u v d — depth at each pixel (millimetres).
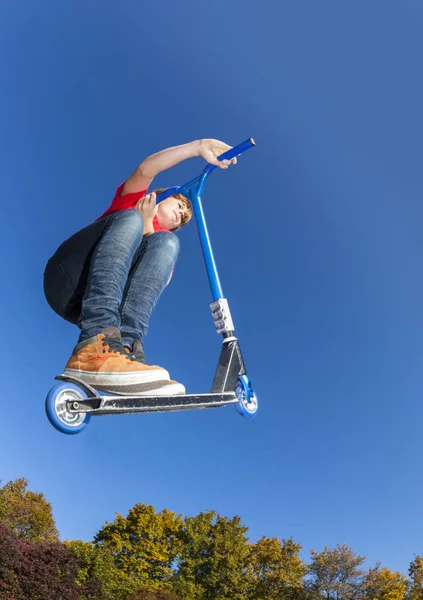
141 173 2342
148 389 2127
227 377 2752
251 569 32156
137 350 2340
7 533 19250
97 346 2092
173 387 2221
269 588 30688
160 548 30141
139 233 2338
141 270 2529
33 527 31000
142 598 24266
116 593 24078
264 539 33188
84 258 2352
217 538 30172
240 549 30109
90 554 23312
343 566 32531
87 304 2178
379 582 32000
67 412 2047
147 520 30547
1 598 17547
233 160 2535
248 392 2965
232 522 31125
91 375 2070
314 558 33531
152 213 2682
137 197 2389
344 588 31594
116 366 2068
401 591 31438
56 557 20203
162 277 2559
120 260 2223
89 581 22031
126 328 2383
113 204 2414
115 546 29438
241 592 29609
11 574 18094
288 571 31453
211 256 2990
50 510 32688
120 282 2227
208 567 29656
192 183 3053
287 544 32594
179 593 27531
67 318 2510
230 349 2834
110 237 2260
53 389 2031
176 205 3023
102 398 1981
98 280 2191
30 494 33094
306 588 31781
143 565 28609
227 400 2607
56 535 31734
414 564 32000
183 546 30531
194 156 2469
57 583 19422
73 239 2355
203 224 3008
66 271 2355
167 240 2645
